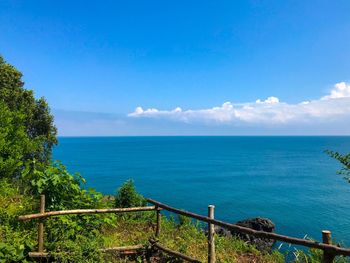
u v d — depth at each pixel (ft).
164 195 157.99
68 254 26.40
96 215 31.65
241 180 216.74
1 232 28.19
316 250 29.40
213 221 26.17
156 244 30.45
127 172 260.62
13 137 50.62
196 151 618.44
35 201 33.40
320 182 205.87
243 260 31.60
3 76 73.10
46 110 84.07
